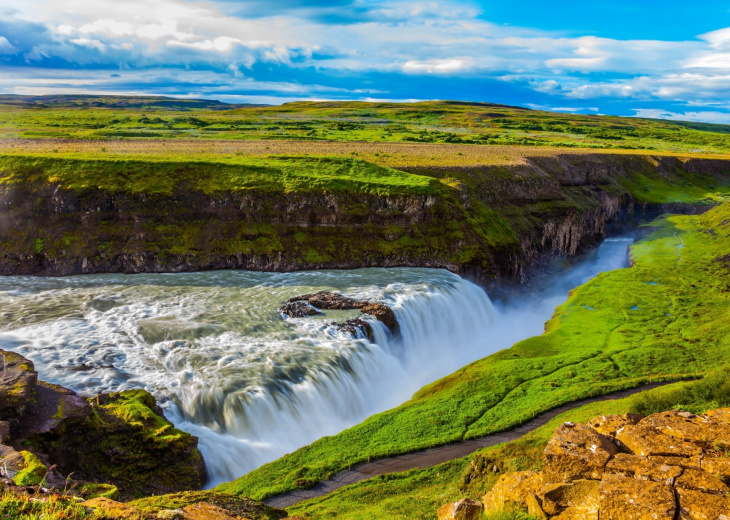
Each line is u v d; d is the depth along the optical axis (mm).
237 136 165875
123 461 35406
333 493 33438
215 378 48000
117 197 78438
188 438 38594
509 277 94875
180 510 21953
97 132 156625
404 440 41375
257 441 44250
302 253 83125
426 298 72125
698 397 39438
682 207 154375
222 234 81625
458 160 123938
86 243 75312
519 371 55094
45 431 32938
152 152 104375
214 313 62625
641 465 19906
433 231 90438
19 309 59656
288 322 61656
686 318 71125
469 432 42125
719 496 17500
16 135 137375
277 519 26797
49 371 45969
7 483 20422
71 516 17953
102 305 62688
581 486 20266
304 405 48094
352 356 55188
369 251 86125
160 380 47000
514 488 22672
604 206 143125
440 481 34281
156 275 74812
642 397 40531
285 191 86125
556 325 73125
